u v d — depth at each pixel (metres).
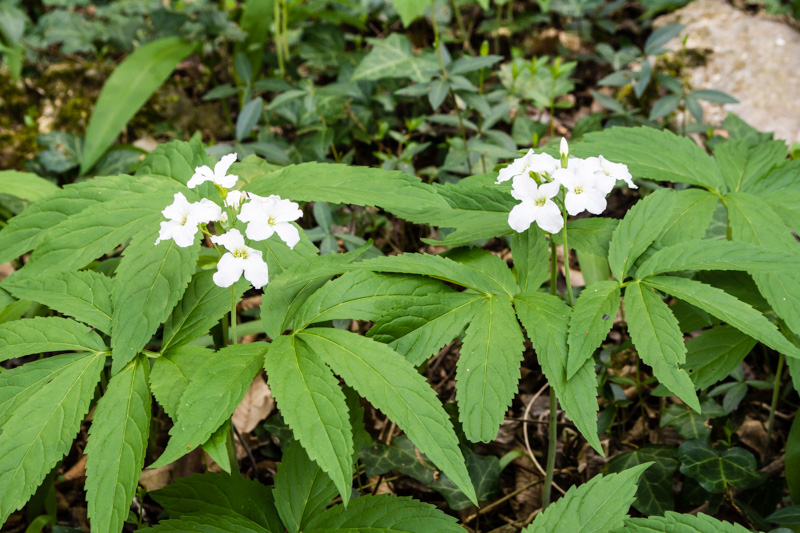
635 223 0.40
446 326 0.39
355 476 0.51
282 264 0.42
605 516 0.37
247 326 0.50
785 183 0.44
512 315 0.39
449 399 0.55
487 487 0.47
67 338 0.39
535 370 0.56
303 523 0.39
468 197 0.43
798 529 0.43
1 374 0.38
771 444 0.51
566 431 0.53
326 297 0.39
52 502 0.48
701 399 0.49
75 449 0.53
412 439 0.35
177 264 0.39
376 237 0.67
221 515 0.39
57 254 0.41
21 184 0.53
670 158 0.45
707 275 0.45
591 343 0.37
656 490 0.46
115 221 0.41
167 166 0.45
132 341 0.38
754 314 0.37
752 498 0.46
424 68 0.66
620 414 0.53
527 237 0.42
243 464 0.53
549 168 0.38
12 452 0.36
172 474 0.52
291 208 0.37
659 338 0.36
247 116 0.64
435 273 0.39
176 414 0.36
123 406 0.37
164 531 0.38
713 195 0.44
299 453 0.41
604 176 0.37
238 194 0.38
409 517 0.38
